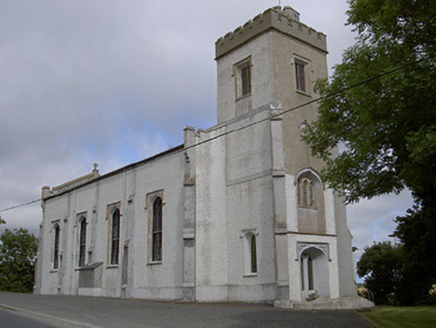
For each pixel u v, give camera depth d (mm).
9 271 72062
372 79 13281
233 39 33875
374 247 40812
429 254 26250
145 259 33938
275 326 15906
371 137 13242
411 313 20578
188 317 18703
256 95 31312
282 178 27375
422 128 11992
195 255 28969
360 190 15055
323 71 33844
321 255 29219
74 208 45250
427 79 12008
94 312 20766
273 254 27109
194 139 30766
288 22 32125
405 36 13570
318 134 17859
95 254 40125
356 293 29484
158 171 34375
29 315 19359
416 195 23203
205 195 30359
